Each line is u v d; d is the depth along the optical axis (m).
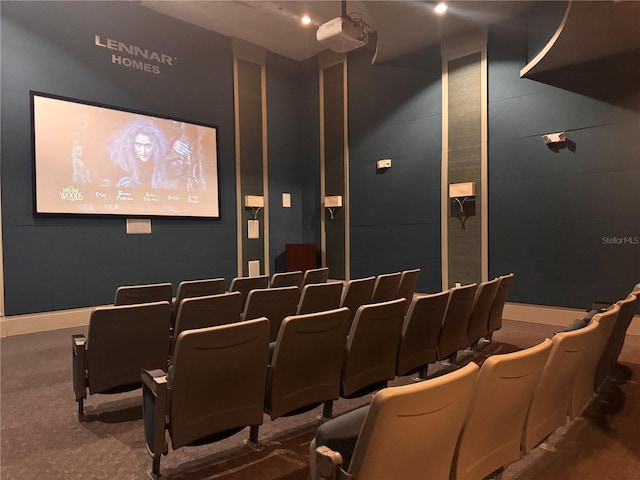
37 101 5.39
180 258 6.82
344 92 7.86
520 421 1.69
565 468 2.08
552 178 5.50
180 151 6.80
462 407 1.32
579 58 5.09
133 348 2.71
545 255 5.58
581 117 5.25
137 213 6.30
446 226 6.49
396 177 7.15
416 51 6.81
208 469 2.11
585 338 1.93
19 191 5.29
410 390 1.13
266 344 2.09
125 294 3.67
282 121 8.33
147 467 2.15
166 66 6.70
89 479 2.05
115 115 6.07
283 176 8.34
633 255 4.94
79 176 5.74
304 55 8.38
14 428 2.61
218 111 7.36
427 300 2.82
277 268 8.22
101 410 2.88
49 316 5.49
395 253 7.20
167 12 6.66
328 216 8.20
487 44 6.01
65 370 3.75
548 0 5.05
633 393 2.99
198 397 1.94
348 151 7.84
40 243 5.46
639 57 4.85
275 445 2.35
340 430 1.53
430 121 6.69
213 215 7.23
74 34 5.76
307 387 2.30
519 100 5.75
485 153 6.04
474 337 3.72
